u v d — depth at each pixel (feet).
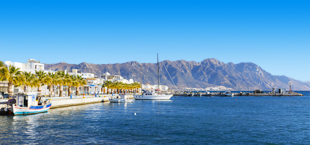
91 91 574.15
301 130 168.14
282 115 256.32
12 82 239.09
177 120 208.95
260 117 237.04
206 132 157.89
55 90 418.31
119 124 182.50
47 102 240.94
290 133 158.10
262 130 166.81
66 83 350.84
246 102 525.34
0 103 211.61
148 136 144.05
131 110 291.79
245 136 148.25
